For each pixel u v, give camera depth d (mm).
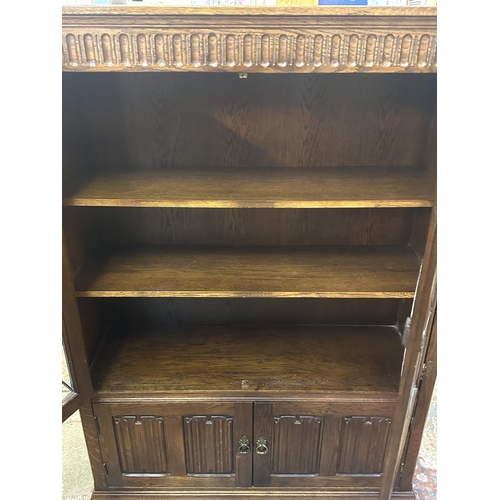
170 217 1719
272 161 1611
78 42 1091
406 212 1699
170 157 1612
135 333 1851
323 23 1066
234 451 1668
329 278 1526
